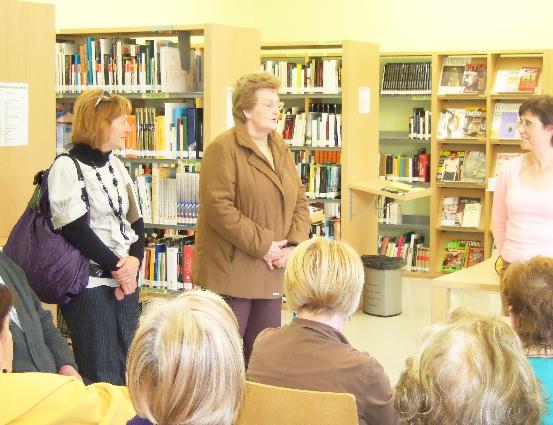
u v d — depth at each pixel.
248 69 5.29
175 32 5.32
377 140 7.36
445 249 8.88
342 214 6.93
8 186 4.12
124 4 7.57
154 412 1.53
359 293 2.43
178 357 1.50
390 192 6.73
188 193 5.30
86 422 1.97
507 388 1.54
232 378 1.53
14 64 4.11
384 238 8.90
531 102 4.04
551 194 4.02
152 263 5.38
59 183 3.63
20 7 4.12
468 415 1.54
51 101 4.33
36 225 3.64
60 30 5.61
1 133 4.06
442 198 8.84
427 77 8.67
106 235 3.77
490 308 7.06
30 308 2.96
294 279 2.44
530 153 4.16
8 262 3.04
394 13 9.24
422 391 1.58
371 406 2.27
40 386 1.92
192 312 1.56
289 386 2.30
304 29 9.66
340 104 7.45
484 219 8.56
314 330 2.38
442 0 9.03
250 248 3.90
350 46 6.79
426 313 7.05
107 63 5.46
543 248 4.05
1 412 1.87
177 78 5.35
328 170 7.04
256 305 4.10
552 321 2.24
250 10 9.88
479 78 8.50
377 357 5.79
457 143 8.77
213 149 3.97
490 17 8.85
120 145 3.77
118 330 3.83
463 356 1.57
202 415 1.51
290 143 7.25
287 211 4.06
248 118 3.96
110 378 3.78
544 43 8.67
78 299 3.71
